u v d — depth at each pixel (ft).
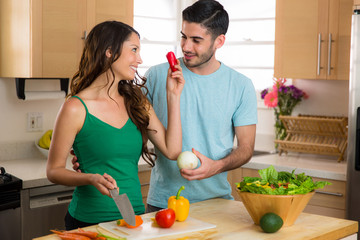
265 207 5.27
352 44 9.28
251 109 6.87
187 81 6.75
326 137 11.27
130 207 5.15
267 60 12.45
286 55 10.86
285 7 10.77
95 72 5.72
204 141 6.79
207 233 5.13
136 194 5.95
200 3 6.35
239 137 6.89
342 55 10.11
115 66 5.72
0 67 10.02
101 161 5.74
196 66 6.53
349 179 9.34
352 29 9.25
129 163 5.95
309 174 9.93
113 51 5.64
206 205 6.32
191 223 5.41
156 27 12.67
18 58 9.51
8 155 10.28
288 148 11.43
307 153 11.64
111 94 5.85
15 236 8.27
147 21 12.44
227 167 6.37
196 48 6.35
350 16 9.95
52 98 10.23
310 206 10.03
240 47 12.85
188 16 6.33
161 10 12.71
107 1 10.18
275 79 12.30
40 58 9.29
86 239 4.77
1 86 10.16
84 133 5.67
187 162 5.83
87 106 5.66
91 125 5.66
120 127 5.82
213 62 6.80
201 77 6.75
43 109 10.75
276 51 11.00
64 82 10.56
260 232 5.19
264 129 12.57
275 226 5.09
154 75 6.95
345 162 10.81
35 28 9.16
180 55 13.07
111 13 10.27
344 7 10.00
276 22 10.93
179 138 6.29
